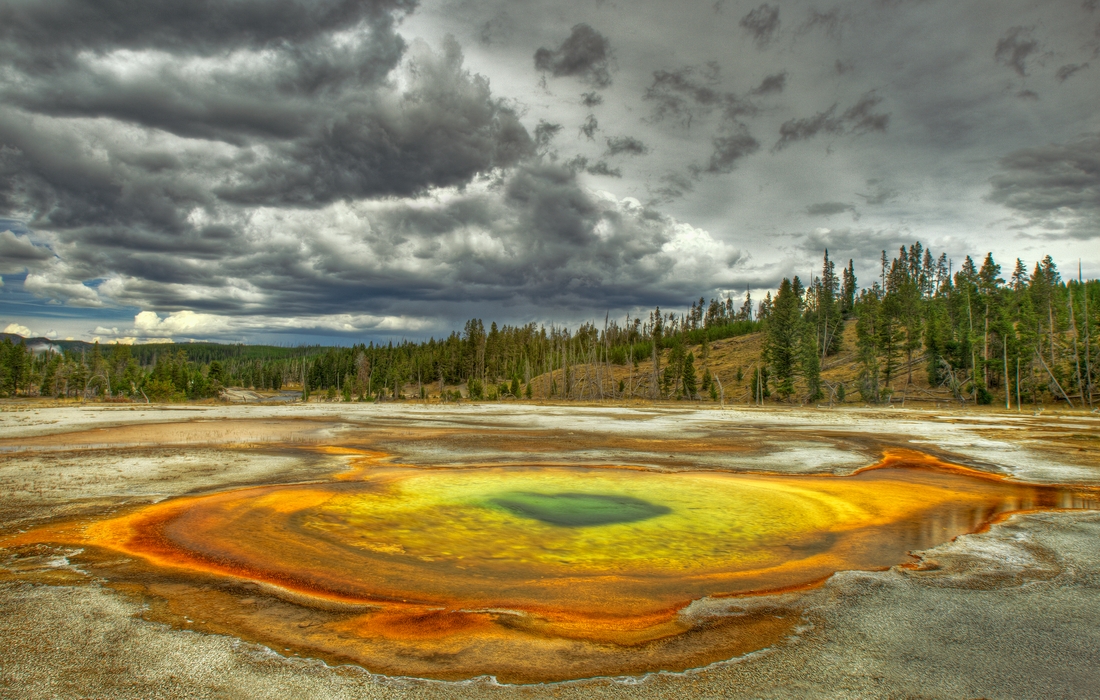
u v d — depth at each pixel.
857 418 51.84
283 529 12.99
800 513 15.27
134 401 91.88
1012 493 18.05
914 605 8.67
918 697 6.02
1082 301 79.19
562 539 12.66
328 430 37.59
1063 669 6.69
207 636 7.25
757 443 31.25
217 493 16.81
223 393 119.94
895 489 18.59
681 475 21.09
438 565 10.70
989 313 83.62
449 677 6.28
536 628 7.76
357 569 10.35
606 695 5.93
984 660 6.91
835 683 6.28
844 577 9.99
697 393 103.31
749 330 145.88
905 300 100.38
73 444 28.80
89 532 12.34
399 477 20.06
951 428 40.72
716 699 5.88
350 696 5.84
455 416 53.34
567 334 164.62
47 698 5.72
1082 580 9.81
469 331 146.88
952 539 12.64
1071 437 34.31
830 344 114.31
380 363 142.25
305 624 7.75
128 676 6.18
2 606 8.13
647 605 8.70
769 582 9.80
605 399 103.81
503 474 21.00
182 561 10.50
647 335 170.62
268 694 5.85
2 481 18.34
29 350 129.12
